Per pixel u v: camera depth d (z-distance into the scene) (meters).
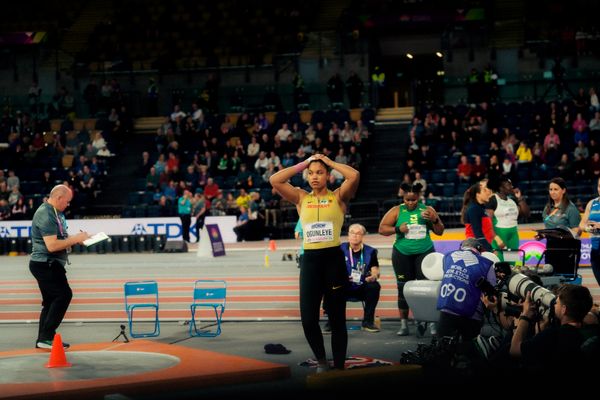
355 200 36.44
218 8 49.12
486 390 7.71
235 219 33.94
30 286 21.50
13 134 42.91
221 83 45.69
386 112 42.66
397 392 8.09
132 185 40.12
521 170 33.66
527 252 14.11
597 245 13.05
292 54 45.03
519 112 38.75
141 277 22.69
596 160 32.81
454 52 43.03
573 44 41.38
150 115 45.81
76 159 41.06
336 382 8.39
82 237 11.34
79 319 14.53
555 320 8.31
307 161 9.59
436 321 11.55
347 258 12.74
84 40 49.88
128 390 8.78
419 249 12.19
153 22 49.16
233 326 13.51
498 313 10.04
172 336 12.59
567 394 7.34
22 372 9.63
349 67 44.25
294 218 34.78
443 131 36.97
